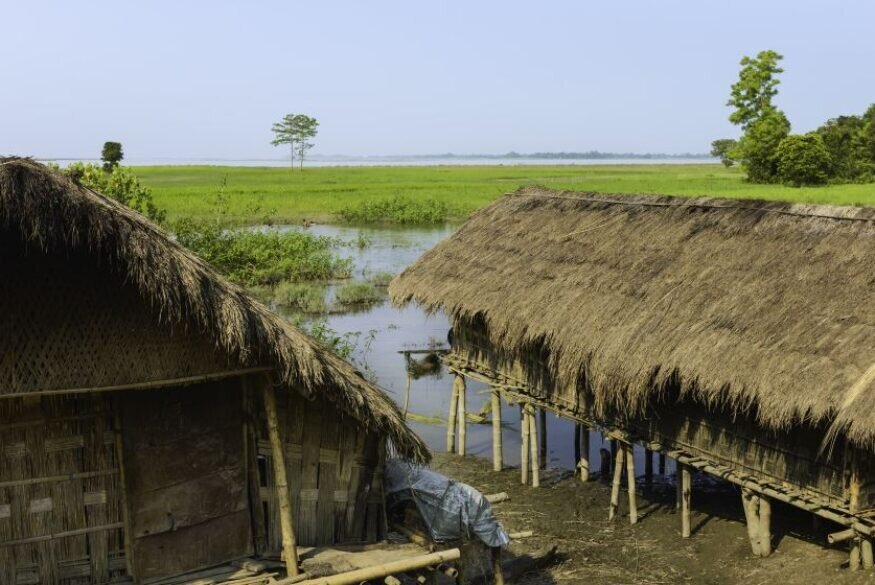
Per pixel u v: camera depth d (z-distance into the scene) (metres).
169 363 8.16
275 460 8.70
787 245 12.76
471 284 16.81
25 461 8.13
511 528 13.91
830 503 10.93
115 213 7.36
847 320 10.88
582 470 15.91
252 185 77.94
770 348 11.16
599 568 12.48
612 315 13.48
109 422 8.43
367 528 9.53
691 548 12.98
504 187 75.12
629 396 12.56
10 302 7.61
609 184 73.38
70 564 8.34
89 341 7.88
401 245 45.09
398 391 21.55
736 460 12.42
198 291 7.64
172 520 8.66
